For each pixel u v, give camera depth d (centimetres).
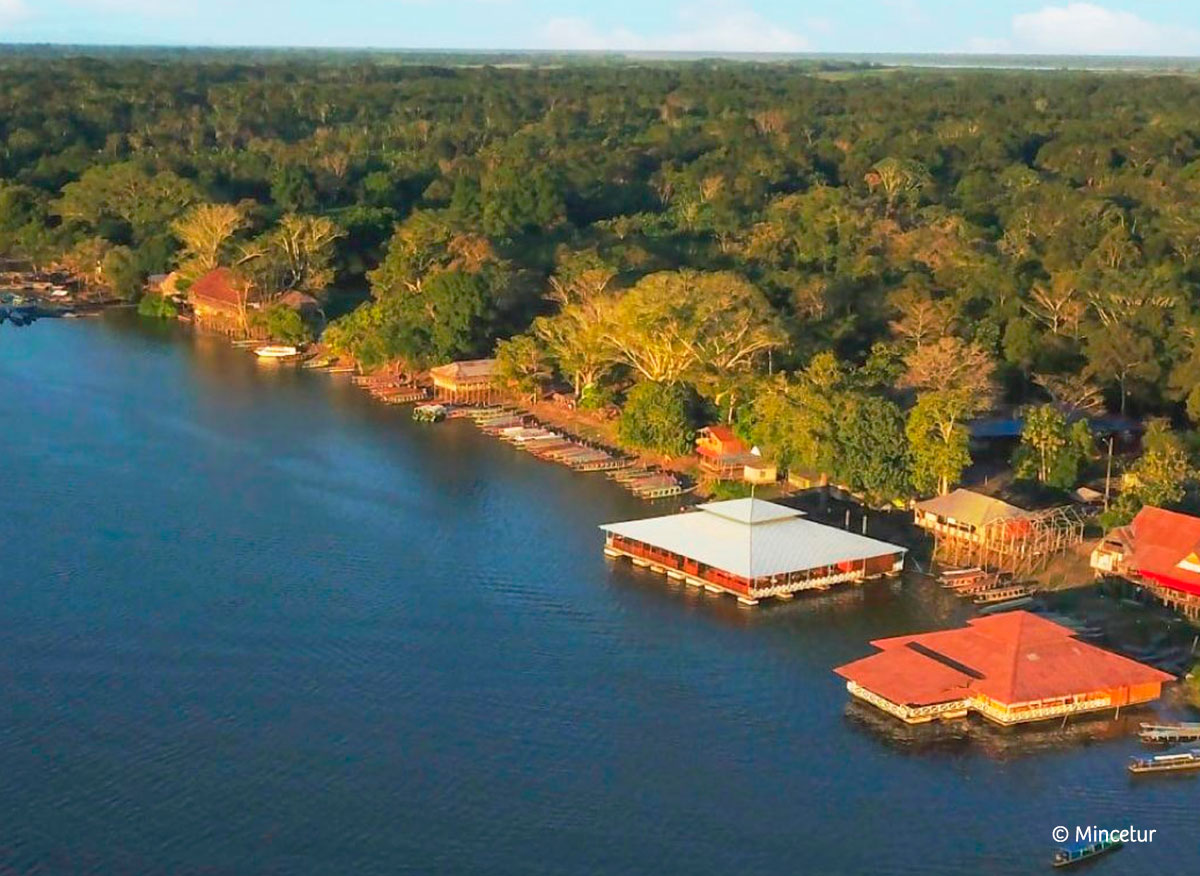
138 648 11838
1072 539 14325
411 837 9231
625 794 9794
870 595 13250
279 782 9831
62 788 9688
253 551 14175
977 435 16962
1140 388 18000
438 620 12581
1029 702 10638
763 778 10025
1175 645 12081
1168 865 9031
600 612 12825
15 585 13075
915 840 9294
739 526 13762
